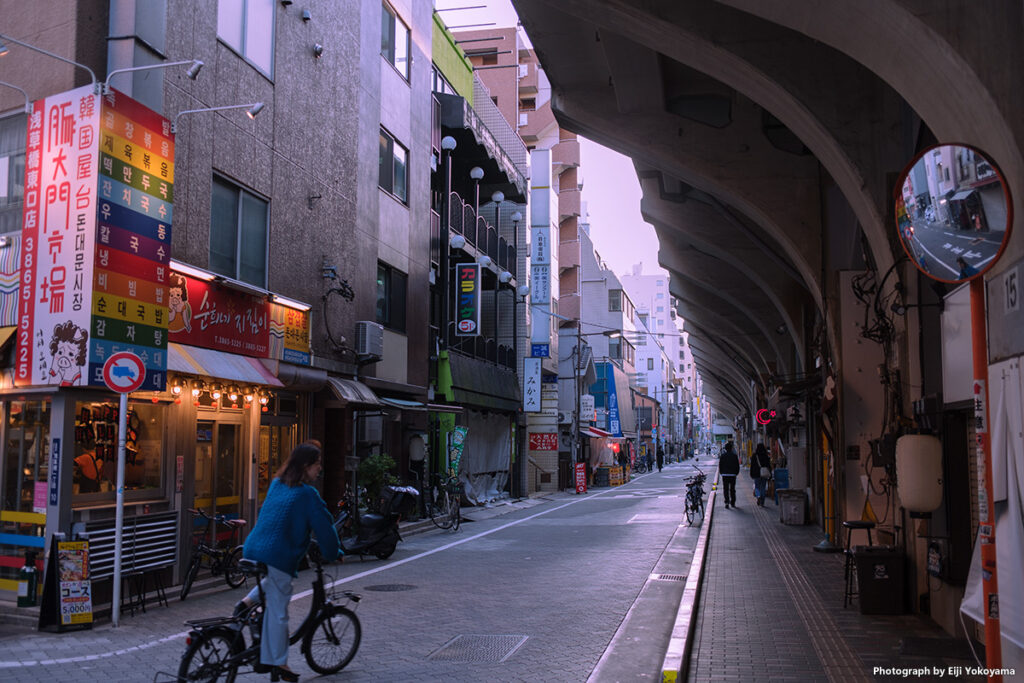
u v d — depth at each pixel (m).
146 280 9.28
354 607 9.41
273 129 12.62
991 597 3.83
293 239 13.14
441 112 22.56
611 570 12.39
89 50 9.28
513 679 6.46
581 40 12.94
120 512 8.49
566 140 42.41
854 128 9.11
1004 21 4.84
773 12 6.53
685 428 127.25
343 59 15.18
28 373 8.78
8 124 9.61
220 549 11.01
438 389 21.95
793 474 23.20
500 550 14.86
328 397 13.81
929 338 8.55
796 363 27.09
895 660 6.72
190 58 10.61
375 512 14.68
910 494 7.58
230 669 5.74
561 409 41.25
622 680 6.43
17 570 8.74
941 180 4.16
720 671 6.42
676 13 9.38
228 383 10.98
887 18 5.50
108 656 7.16
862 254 12.98
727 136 14.27
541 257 30.83
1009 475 4.91
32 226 8.98
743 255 21.06
